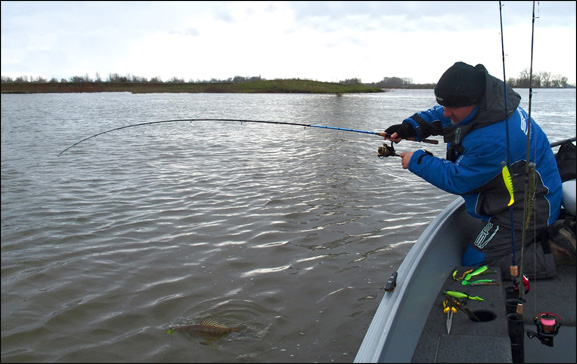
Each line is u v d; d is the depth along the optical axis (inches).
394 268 168.2
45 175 316.2
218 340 130.1
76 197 260.7
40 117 804.0
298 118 735.7
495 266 111.1
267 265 172.6
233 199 250.1
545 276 109.7
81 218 224.2
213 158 373.1
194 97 1649.9
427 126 131.1
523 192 107.1
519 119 105.1
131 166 345.1
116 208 239.3
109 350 126.3
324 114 817.5
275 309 144.3
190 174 313.1
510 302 99.7
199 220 218.8
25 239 198.2
